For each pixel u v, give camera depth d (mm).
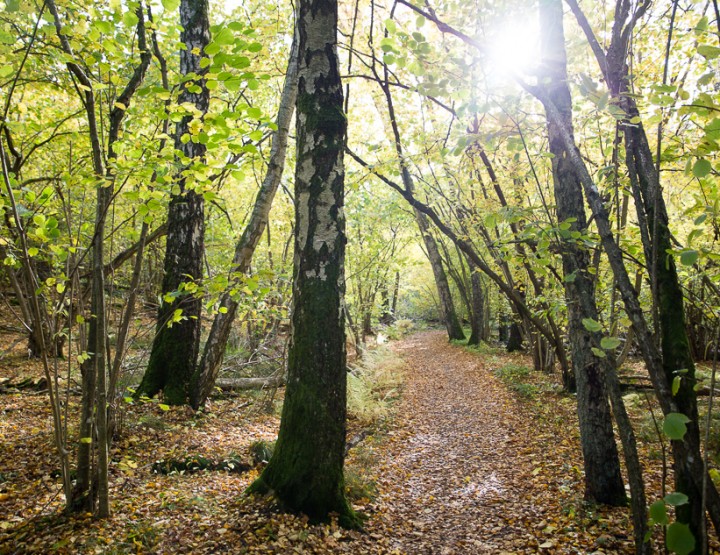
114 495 4391
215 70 2912
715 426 5754
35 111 5438
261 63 8930
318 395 4301
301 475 4246
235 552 3539
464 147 3301
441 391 11992
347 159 12711
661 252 2250
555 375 11688
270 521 3980
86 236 3971
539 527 4348
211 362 7902
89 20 3863
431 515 4926
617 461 4543
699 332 11633
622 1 2594
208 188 3688
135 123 4668
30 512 4012
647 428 6617
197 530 3846
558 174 4492
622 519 4125
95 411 4027
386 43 3510
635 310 1999
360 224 16984
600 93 2477
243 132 3344
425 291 31359
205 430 6973
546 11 4219
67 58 3133
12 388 8141
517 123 3234
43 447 5379
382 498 5258
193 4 7559
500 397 10367
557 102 4359
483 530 4477
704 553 1619
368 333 24859
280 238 14922
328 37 4363
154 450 5766
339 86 4457
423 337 29234
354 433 8406
